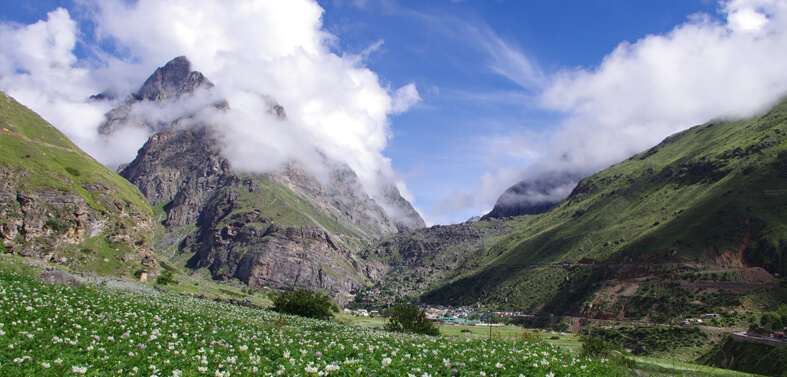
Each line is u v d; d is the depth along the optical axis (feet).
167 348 66.90
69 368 49.44
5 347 53.67
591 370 74.49
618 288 535.19
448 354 82.99
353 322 385.91
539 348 100.73
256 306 353.72
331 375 55.01
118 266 469.98
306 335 119.85
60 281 162.20
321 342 103.81
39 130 655.76
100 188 586.45
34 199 457.27
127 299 144.97
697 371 144.87
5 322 70.90
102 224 513.04
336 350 79.82
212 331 96.27
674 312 444.96
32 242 427.33
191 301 220.23
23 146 543.80
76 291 132.26
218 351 70.03
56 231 452.35
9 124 597.93
